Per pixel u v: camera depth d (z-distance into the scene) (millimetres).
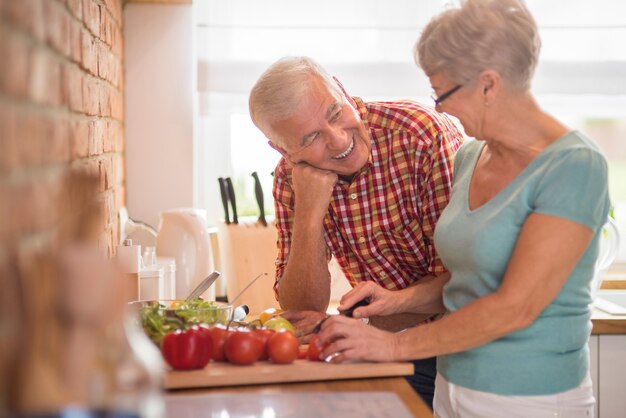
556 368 1580
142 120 2920
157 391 829
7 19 876
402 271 2156
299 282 2109
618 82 3111
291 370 1542
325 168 2029
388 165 2039
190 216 2674
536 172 1513
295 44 3027
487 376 1595
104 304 769
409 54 3053
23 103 958
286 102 1879
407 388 1503
